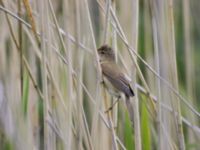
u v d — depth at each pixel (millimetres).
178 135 10039
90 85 11742
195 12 14773
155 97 10516
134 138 9906
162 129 9883
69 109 9234
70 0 11141
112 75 9805
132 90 9570
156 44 9875
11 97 10945
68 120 9242
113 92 9883
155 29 10000
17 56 11117
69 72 9211
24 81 9859
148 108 10328
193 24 16062
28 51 11484
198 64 15734
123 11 11844
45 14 9211
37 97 10922
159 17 10117
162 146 9883
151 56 12383
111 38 10461
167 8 10078
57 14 12086
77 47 9078
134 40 9602
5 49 11359
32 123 10828
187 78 12445
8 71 11203
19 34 9781
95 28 13133
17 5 9938
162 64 10117
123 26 11758
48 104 9555
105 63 10008
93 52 9227
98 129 10398
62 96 10414
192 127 10617
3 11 10203
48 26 9242
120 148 10656
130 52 9492
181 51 14961
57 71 10562
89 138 9359
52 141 9711
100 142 10375
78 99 9172
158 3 10133
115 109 9867
